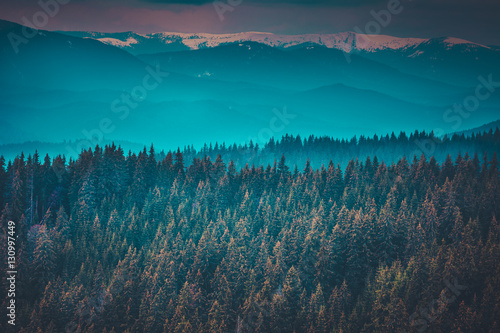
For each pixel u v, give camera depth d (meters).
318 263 174.38
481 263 156.88
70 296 169.38
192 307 164.50
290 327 154.38
